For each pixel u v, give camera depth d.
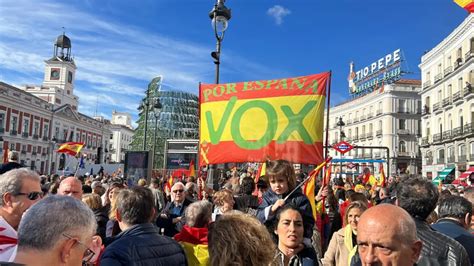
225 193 5.82
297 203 3.92
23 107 57.62
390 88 58.91
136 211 3.13
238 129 6.45
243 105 6.52
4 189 3.23
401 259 1.97
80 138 76.38
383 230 1.99
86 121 78.88
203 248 3.51
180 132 65.12
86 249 2.02
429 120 47.50
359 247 2.10
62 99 75.88
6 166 5.98
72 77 80.06
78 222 1.97
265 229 2.53
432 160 46.22
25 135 58.25
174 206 6.89
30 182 3.32
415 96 59.19
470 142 37.75
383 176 14.38
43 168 63.41
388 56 63.62
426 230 2.77
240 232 2.39
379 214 2.06
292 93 6.26
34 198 3.31
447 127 42.56
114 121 136.62
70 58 81.50
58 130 68.06
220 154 6.50
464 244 3.10
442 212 3.50
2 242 2.88
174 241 3.27
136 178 16.75
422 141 48.38
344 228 4.42
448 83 42.00
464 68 38.22
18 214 3.25
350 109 70.88
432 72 46.53
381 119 60.12
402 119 58.88
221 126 6.61
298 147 6.03
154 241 3.04
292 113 6.18
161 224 5.94
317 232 4.84
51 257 1.87
